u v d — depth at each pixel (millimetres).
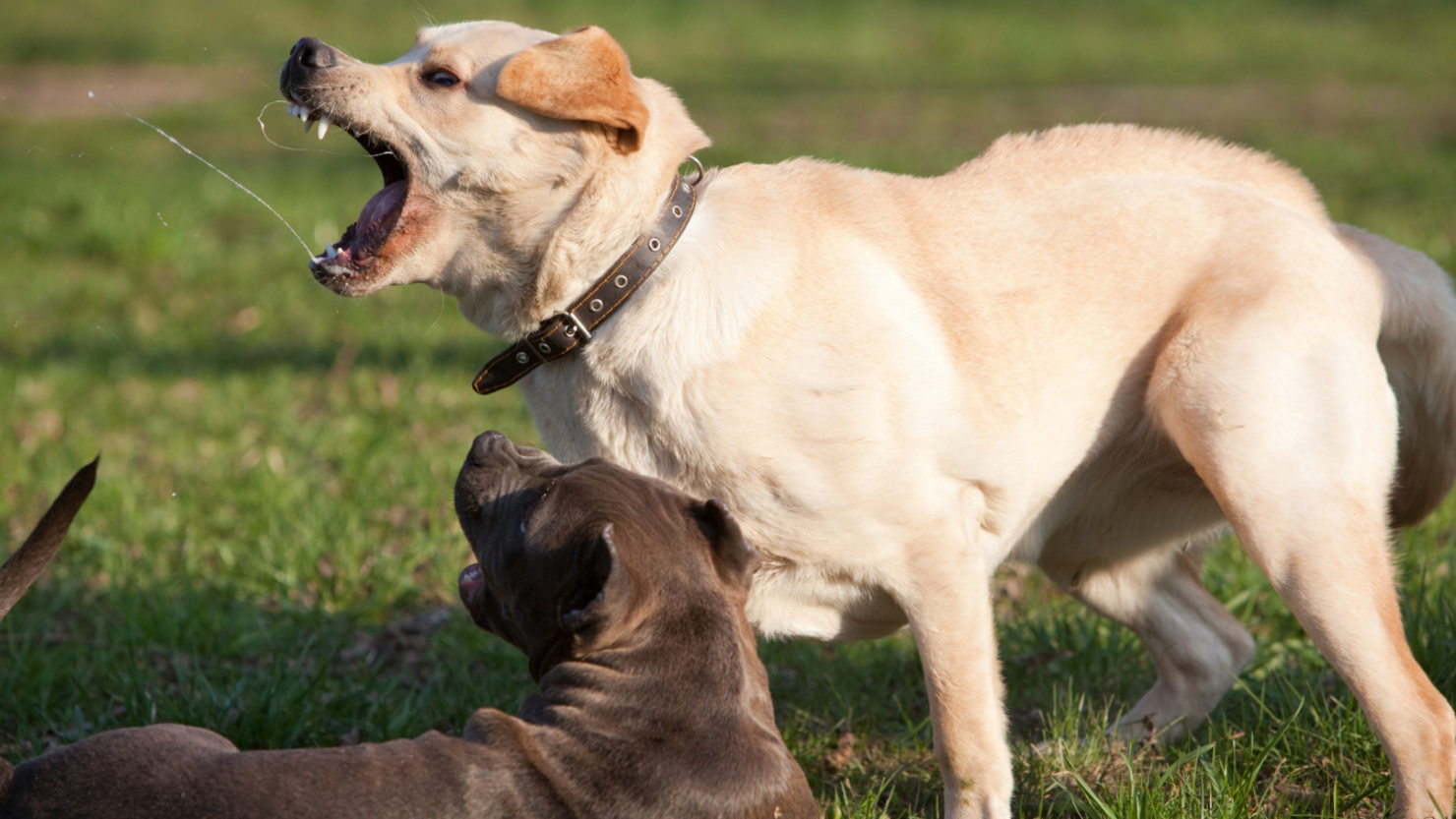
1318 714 6879
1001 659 8148
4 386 13656
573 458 6090
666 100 6148
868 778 6910
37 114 31859
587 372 5891
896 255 6227
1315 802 6348
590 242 5801
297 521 10047
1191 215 6695
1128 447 6785
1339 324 6410
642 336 5766
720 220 5926
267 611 8922
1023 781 6594
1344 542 6109
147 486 11000
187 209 20922
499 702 7629
